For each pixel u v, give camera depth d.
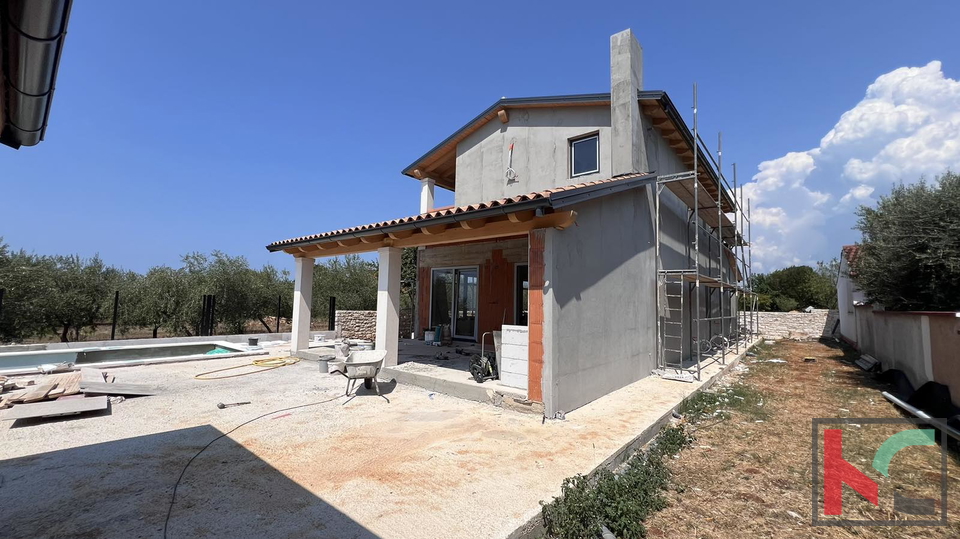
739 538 3.07
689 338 11.15
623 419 5.33
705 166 12.30
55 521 2.79
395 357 8.02
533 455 4.08
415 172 13.69
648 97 8.92
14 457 3.91
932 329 6.98
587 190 5.78
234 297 17.97
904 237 9.46
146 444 4.29
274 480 3.49
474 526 2.81
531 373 5.50
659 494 3.65
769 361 12.38
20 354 9.31
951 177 9.45
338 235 8.13
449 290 12.97
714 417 6.21
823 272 29.12
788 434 5.46
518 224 5.78
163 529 2.72
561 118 10.20
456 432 4.75
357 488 3.36
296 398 6.27
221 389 6.84
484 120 11.52
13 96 2.68
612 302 7.11
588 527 2.99
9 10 1.98
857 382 9.10
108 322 16.20
